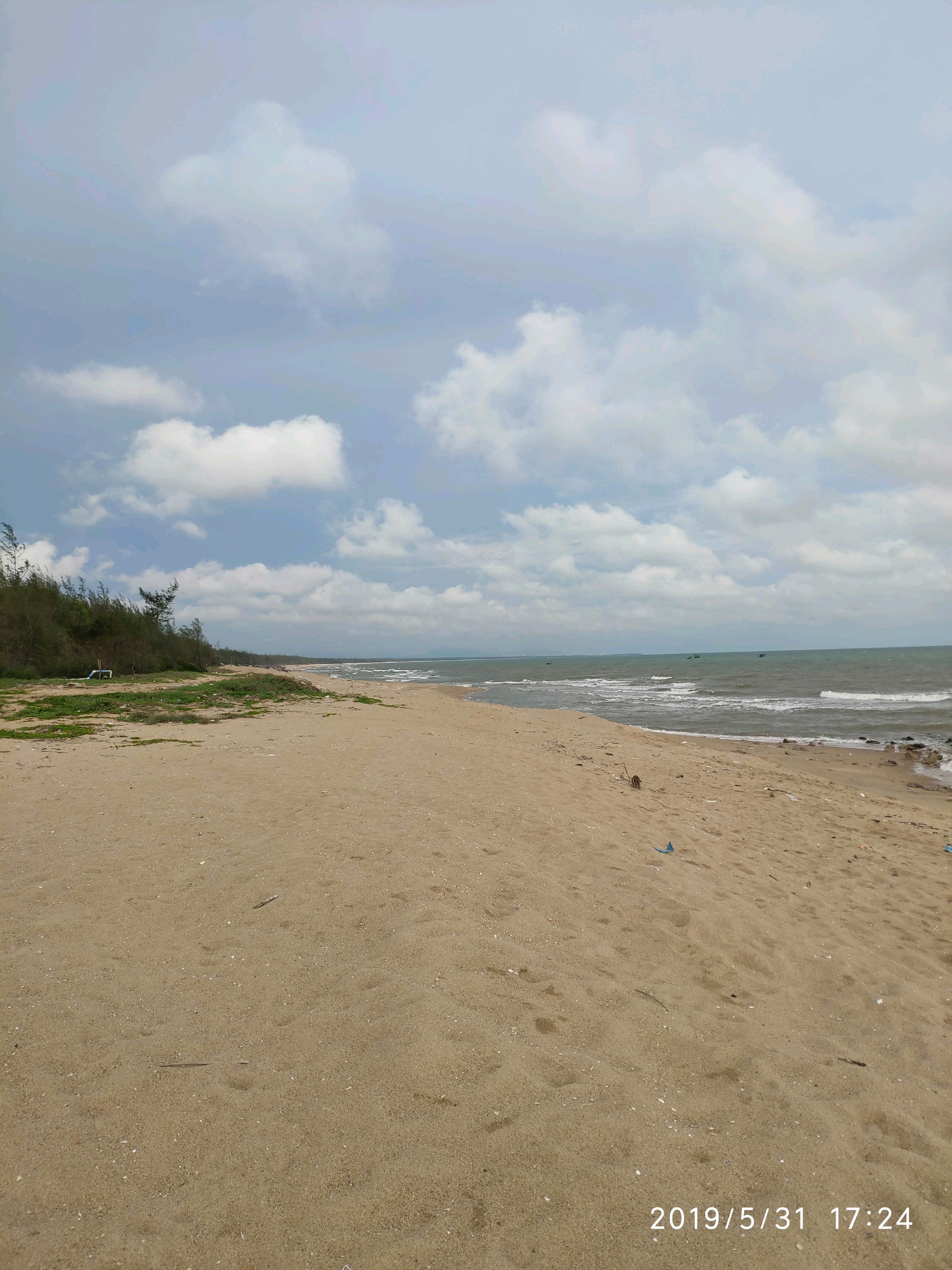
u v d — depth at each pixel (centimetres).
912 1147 277
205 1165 237
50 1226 208
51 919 409
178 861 512
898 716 2400
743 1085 307
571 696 3578
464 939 407
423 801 704
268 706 1684
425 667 10744
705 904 528
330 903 446
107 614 2672
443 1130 258
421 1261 207
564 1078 296
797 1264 213
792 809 952
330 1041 309
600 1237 218
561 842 614
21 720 1225
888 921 555
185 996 340
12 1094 261
